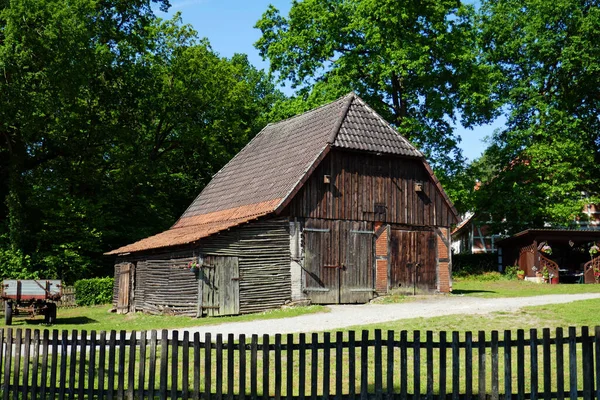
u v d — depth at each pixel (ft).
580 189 164.04
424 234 106.93
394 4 136.46
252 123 181.98
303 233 96.12
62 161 140.26
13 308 84.38
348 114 103.24
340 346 36.83
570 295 99.45
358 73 147.23
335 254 98.43
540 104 153.07
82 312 103.71
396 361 52.16
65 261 128.06
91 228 134.10
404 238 104.88
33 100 110.01
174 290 92.32
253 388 37.09
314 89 145.89
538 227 160.97
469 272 158.51
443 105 141.08
